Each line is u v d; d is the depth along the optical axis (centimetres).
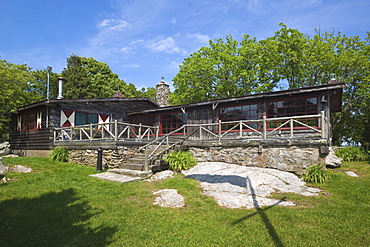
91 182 687
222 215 465
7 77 1568
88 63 3359
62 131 1170
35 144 1288
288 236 385
